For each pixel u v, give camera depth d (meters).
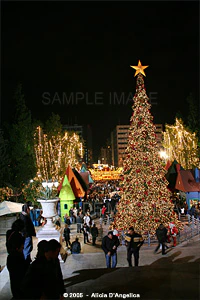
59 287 5.61
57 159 62.50
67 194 29.44
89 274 8.77
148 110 19.89
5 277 9.70
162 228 14.06
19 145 42.22
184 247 15.47
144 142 19.28
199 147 51.25
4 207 21.77
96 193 41.91
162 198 19.12
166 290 6.88
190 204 29.70
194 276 7.87
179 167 32.38
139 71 19.98
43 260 5.10
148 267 9.02
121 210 19.58
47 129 65.31
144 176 19.05
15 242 5.56
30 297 4.83
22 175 40.88
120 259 13.77
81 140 82.44
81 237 20.97
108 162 198.62
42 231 13.51
